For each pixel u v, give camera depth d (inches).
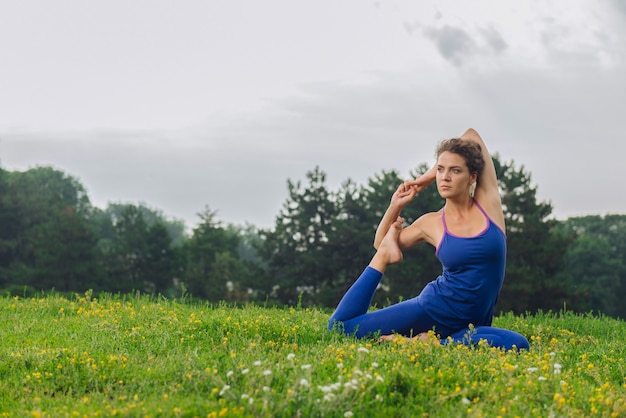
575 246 2276.1
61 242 1905.8
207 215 2300.7
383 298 1492.4
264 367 225.0
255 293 1888.5
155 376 230.1
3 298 456.4
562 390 217.5
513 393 214.7
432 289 307.7
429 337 291.4
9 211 2260.1
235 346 281.7
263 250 1785.2
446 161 302.8
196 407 193.2
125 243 2055.9
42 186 2792.8
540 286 1485.0
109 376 232.4
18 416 200.2
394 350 261.1
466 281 299.9
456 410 198.4
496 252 298.7
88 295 442.6
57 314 394.9
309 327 326.6
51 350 267.6
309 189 1765.5
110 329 326.3
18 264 2079.2
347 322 316.8
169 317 350.9
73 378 233.5
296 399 193.2
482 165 306.2
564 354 298.8
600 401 208.4
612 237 2605.8
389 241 318.7
